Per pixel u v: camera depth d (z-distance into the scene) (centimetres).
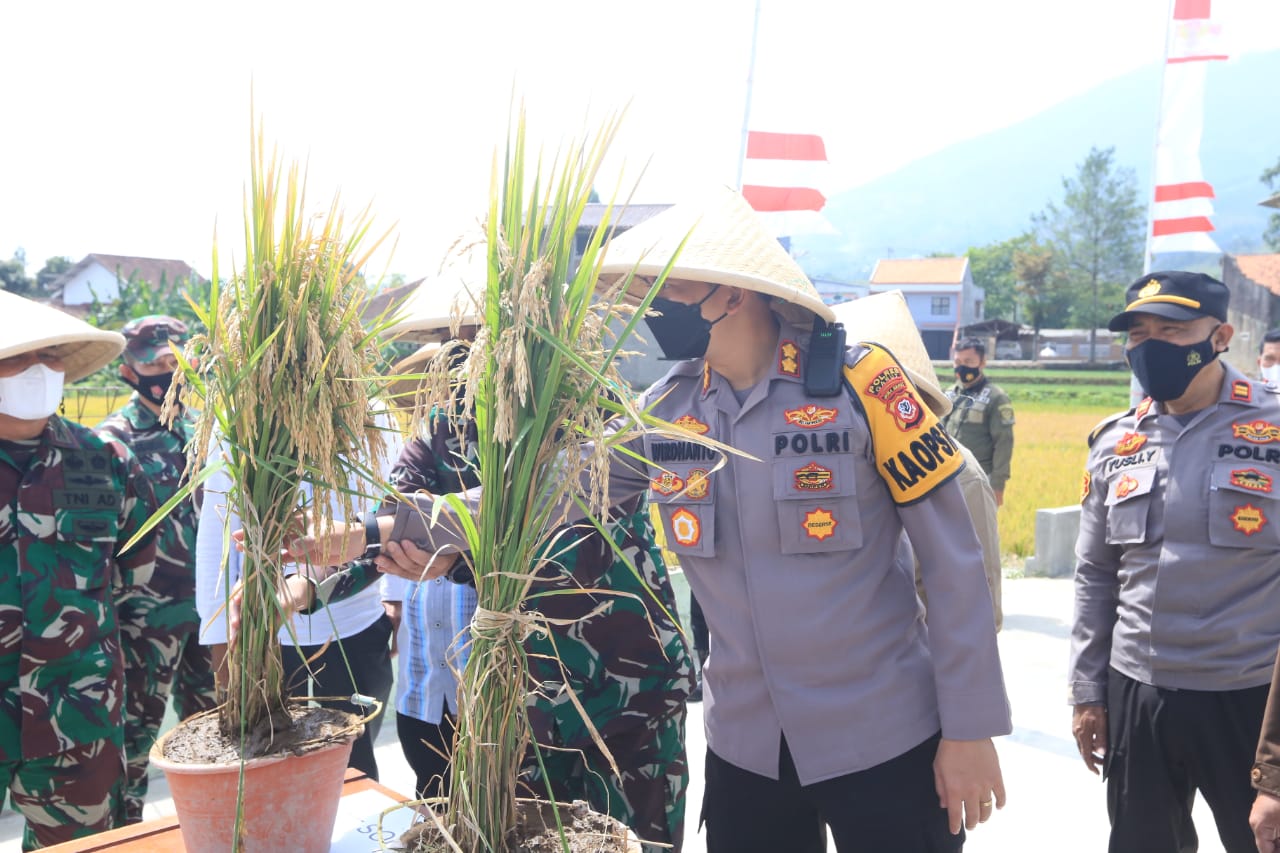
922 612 186
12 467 255
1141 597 240
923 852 173
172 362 341
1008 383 6750
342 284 131
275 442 129
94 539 263
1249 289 4672
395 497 151
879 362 173
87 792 258
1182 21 690
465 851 117
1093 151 9819
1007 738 434
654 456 183
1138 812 241
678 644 228
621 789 223
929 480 165
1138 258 9638
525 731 121
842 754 173
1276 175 8969
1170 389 238
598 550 213
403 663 247
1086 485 264
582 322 116
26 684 249
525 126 111
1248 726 227
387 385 135
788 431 171
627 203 115
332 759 129
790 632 172
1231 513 228
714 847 196
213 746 127
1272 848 179
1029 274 9856
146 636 320
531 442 114
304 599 166
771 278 162
